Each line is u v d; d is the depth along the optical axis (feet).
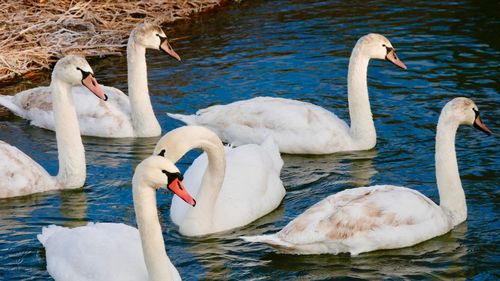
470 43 71.92
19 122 59.82
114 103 57.93
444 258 39.78
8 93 64.08
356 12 82.53
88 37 73.41
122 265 35.47
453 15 80.12
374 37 53.11
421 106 59.47
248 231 42.83
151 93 63.21
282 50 71.77
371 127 53.31
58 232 38.86
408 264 39.29
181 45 74.18
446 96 60.85
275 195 45.62
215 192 42.16
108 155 53.98
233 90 63.31
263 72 66.74
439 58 68.54
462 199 42.91
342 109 59.82
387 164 51.16
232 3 87.30
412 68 66.74
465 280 37.96
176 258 40.14
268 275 38.50
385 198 40.73
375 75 65.62
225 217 42.86
